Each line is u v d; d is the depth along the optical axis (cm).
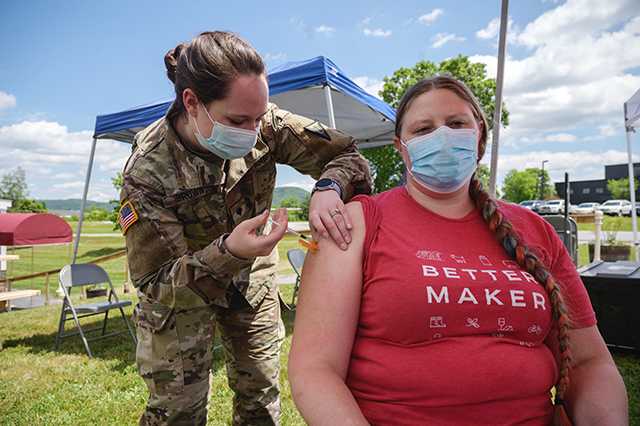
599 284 365
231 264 127
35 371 388
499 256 121
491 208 125
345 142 179
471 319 108
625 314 356
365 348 112
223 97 138
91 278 478
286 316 546
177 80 146
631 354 360
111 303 485
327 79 407
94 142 572
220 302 165
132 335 477
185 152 158
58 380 365
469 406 105
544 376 112
